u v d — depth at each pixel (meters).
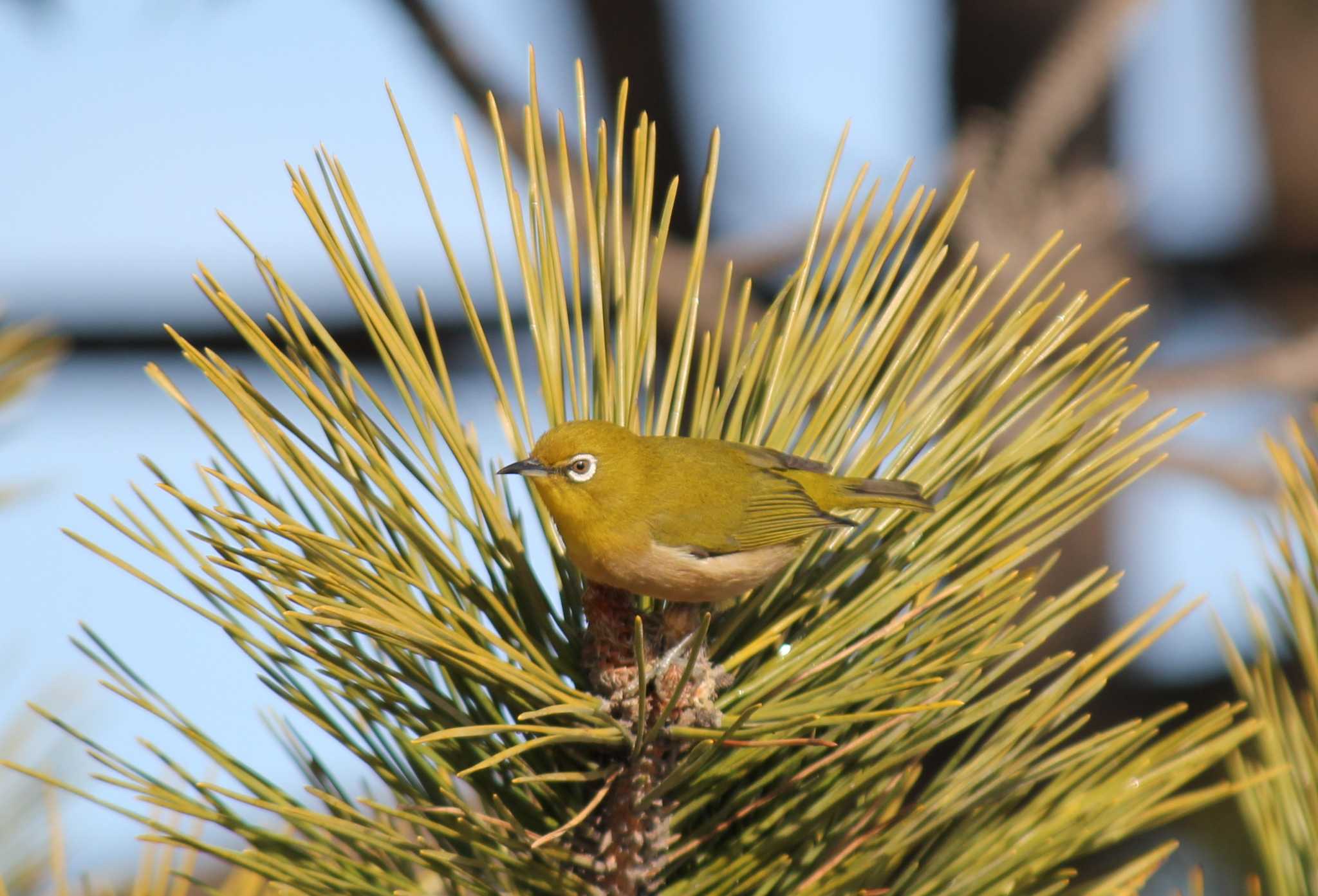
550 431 3.16
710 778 3.12
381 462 3.10
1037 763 3.11
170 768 3.08
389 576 3.10
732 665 3.13
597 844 3.12
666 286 3.52
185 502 3.06
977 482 3.13
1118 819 3.10
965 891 3.10
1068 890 3.14
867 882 3.10
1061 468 3.12
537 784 3.11
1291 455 3.15
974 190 3.51
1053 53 3.50
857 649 3.12
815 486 3.15
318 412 3.10
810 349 3.16
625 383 3.18
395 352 3.12
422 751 3.10
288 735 3.11
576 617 3.15
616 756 3.12
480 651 3.08
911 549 3.13
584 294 3.39
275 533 3.07
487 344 3.14
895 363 3.15
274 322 3.10
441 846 3.11
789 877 3.11
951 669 3.11
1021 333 3.13
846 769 3.12
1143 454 3.11
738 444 3.17
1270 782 3.12
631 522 3.16
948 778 3.11
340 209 3.12
